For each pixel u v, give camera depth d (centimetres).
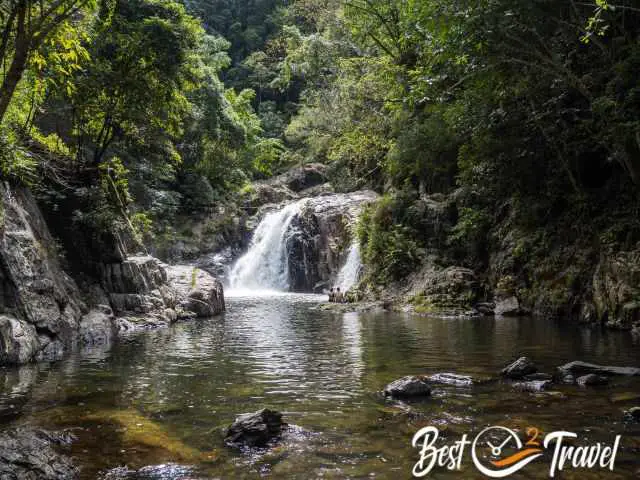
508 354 870
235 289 3459
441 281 1842
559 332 1154
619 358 816
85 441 437
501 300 1659
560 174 1606
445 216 2105
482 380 669
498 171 1744
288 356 873
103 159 2395
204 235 3525
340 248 2834
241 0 6731
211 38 4512
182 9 1628
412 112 2272
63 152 1641
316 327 1317
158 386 649
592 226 1430
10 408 542
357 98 2978
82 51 696
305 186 4400
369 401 568
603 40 1315
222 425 487
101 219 1334
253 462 394
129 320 1294
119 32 1472
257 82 5859
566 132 1466
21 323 855
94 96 1471
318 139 3838
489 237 1875
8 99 391
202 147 3734
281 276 3331
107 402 569
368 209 2564
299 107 5588
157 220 3312
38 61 654
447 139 2052
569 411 518
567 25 1203
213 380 683
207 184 3769
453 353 889
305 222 3181
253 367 775
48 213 1318
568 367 714
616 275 1234
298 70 3772
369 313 1747
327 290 2931
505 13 1083
